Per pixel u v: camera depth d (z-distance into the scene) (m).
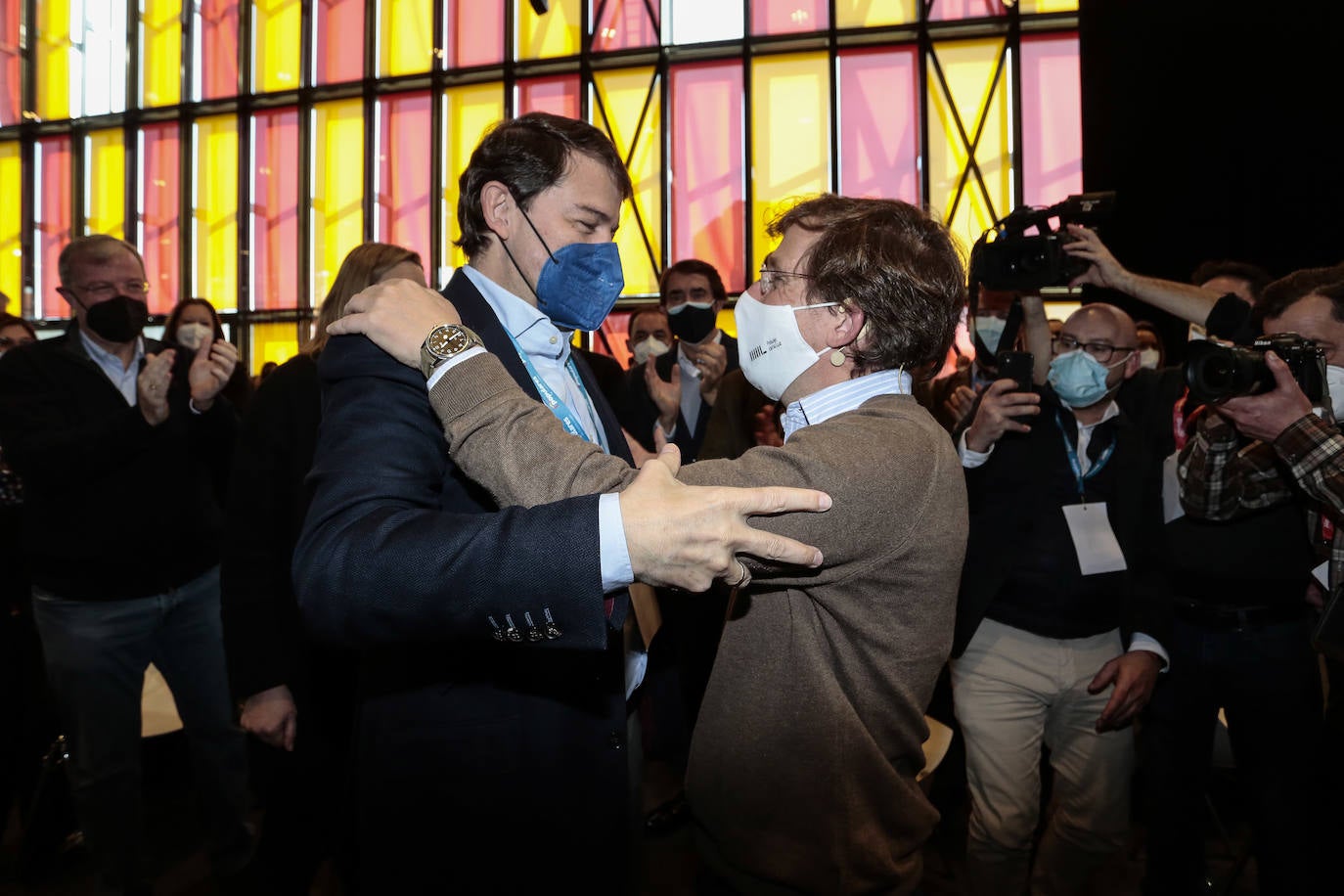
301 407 1.86
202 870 2.57
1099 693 2.01
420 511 0.76
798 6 7.91
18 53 9.51
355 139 8.88
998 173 7.52
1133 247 5.19
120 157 9.36
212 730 2.28
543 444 0.78
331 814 1.87
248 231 9.06
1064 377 2.06
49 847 2.51
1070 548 2.03
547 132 1.12
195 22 9.23
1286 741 1.93
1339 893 1.49
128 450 1.99
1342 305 1.68
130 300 2.15
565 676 1.03
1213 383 1.50
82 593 2.12
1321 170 4.77
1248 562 1.93
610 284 1.13
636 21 8.23
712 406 2.77
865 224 1.08
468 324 1.06
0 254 9.55
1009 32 7.48
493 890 0.99
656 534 0.68
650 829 2.83
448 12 8.66
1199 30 5.00
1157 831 2.09
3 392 2.11
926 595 1.03
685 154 8.12
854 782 1.02
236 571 1.80
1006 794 2.02
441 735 0.99
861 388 1.08
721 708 1.07
